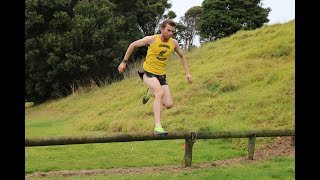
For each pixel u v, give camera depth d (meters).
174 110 13.13
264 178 6.02
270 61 15.83
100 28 25.33
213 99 13.54
